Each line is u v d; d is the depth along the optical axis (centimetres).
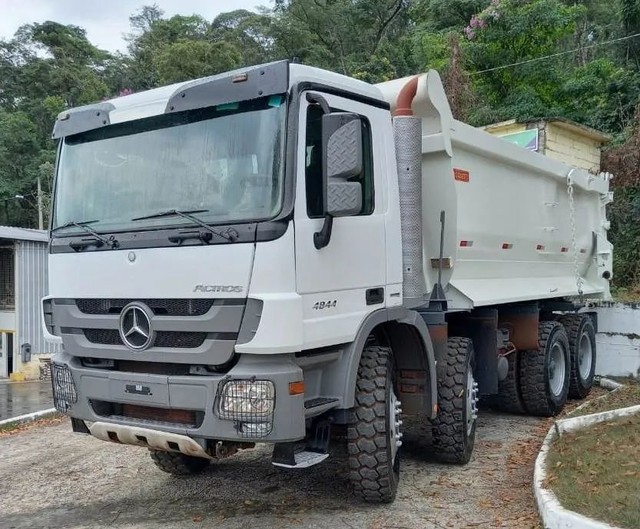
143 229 436
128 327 438
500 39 1977
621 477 482
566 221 902
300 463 425
